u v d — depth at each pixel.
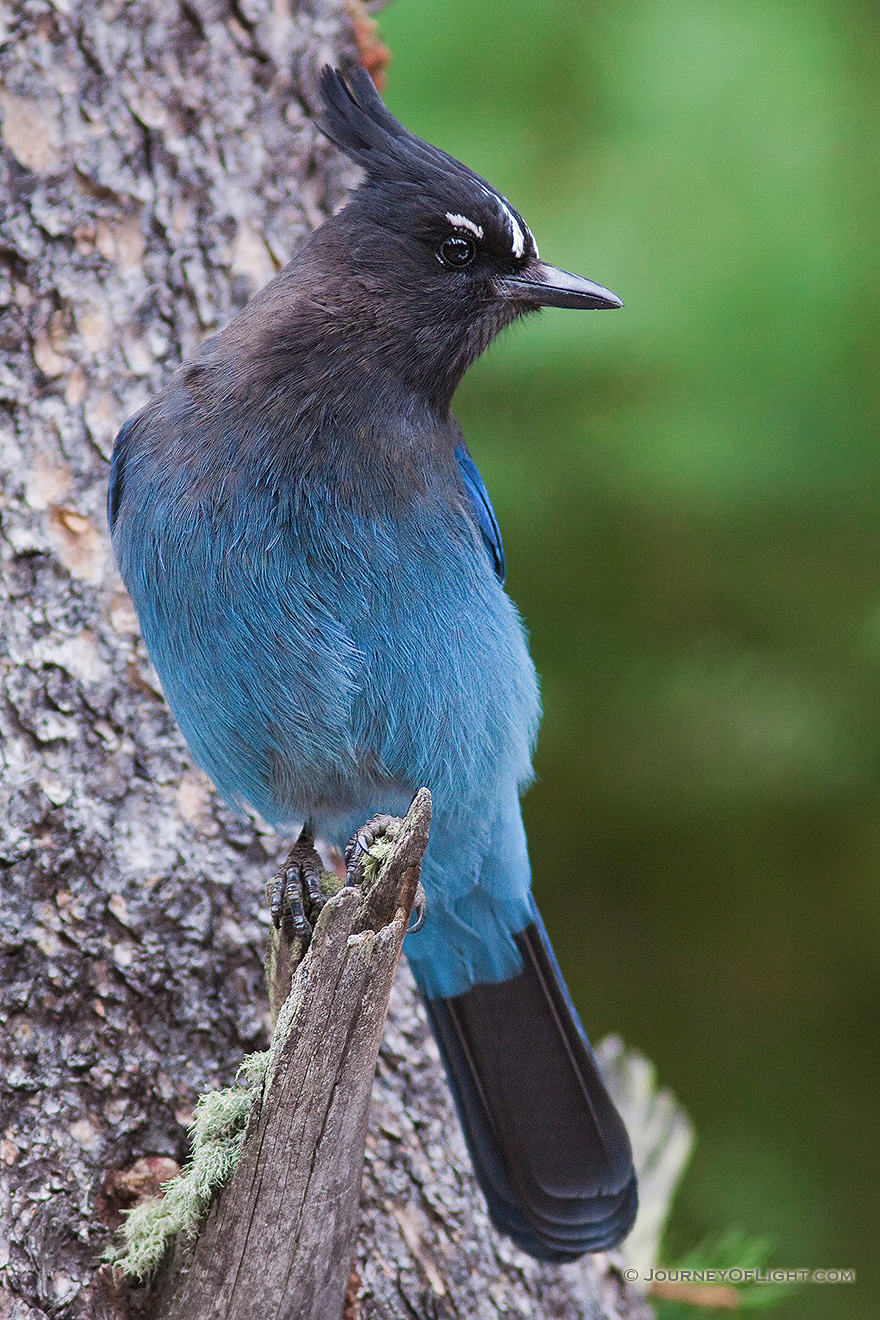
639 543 13.02
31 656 7.84
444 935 8.62
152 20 8.72
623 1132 8.34
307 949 7.18
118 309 8.45
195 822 8.04
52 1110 7.27
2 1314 6.86
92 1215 7.15
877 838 13.77
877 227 11.84
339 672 7.64
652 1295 9.36
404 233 8.09
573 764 13.50
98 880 7.67
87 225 8.42
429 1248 7.92
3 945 7.37
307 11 9.41
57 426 8.20
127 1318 6.95
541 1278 8.30
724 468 12.09
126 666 8.07
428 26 12.24
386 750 7.91
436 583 7.79
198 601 7.58
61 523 8.11
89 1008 7.49
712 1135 13.87
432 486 7.90
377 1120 8.07
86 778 7.81
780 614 13.30
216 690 7.70
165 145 8.68
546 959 8.60
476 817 8.25
